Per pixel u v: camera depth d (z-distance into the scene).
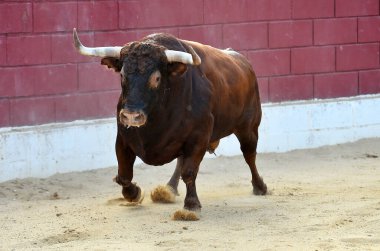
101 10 25.59
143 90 17.77
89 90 25.52
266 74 28.81
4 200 21.80
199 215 19.28
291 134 29.05
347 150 29.33
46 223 19.02
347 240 16.98
